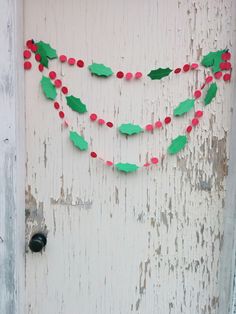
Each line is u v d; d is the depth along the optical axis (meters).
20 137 0.81
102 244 0.89
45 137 0.86
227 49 0.82
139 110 0.85
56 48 0.83
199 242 0.89
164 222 0.88
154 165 0.87
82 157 0.87
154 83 0.84
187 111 0.84
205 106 0.84
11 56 0.76
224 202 0.87
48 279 0.91
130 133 0.85
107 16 0.82
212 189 0.87
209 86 0.83
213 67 0.83
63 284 0.91
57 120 0.85
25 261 0.90
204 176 0.86
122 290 0.91
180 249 0.89
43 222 0.89
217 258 0.89
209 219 0.88
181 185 0.87
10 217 0.80
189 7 0.82
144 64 0.83
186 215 0.88
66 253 0.90
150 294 0.91
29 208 0.88
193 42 0.83
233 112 0.82
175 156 0.86
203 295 0.90
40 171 0.87
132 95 0.84
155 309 0.91
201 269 0.89
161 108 0.85
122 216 0.88
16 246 0.81
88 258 0.90
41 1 0.82
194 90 0.84
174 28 0.82
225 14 0.81
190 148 0.86
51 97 0.84
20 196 0.82
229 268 0.84
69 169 0.87
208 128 0.85
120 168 0.86
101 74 0.83
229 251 0.84
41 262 0.90
